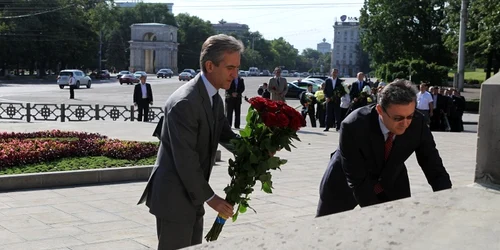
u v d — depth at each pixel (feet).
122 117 78.59
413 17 171.01
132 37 341.82
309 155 40.52
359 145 12.56
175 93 11.39
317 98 65.77
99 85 192.85
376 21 173.47
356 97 57.16
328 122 59.36
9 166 29.78
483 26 110.42
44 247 17.97
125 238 19.19
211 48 11.17
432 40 169.48
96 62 284.82
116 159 32.99
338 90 58.49
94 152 33.96
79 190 27.09
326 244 5.66
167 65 341.41
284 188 28.30
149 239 19.13
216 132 11.69
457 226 5.66
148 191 11.77
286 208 24.06
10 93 130.21
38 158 31.32
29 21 214.07
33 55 220.23
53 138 38.45
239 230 20.43
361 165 12.67
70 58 237.86
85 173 28.71
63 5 228.63
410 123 12.32
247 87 187.93
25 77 225.97
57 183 28.07
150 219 21.88
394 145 12.48
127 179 29.81
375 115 12.51
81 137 40.55
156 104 105.40
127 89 162.81
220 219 12.17
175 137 10.94
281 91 57.77
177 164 10.93
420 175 32.35
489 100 7.26
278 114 11.22
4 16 209.97
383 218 6.12
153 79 252.83
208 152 11.68
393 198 13.25
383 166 12.74
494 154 7.23
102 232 19.92
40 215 22.16
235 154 11.70
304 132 57.57
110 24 303.89
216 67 11.21
